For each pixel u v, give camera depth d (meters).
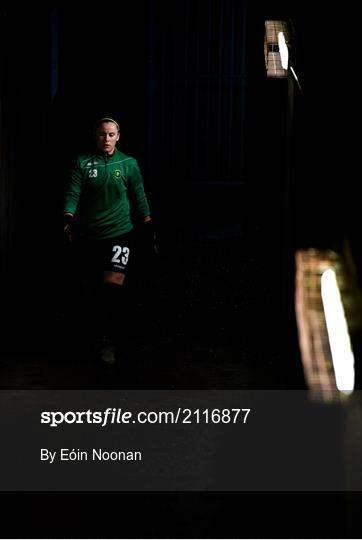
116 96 25.27
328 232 8.80
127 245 13.11
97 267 13.09
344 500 7.57
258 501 8.60
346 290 7.52
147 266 17.91
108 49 24.50
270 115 19.67
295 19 12.22
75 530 8.05
